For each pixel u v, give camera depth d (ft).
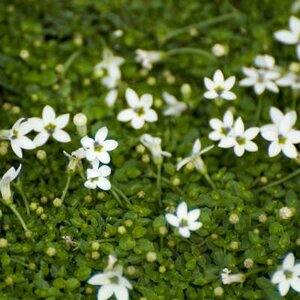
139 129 1.10
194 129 1.11
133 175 1.05
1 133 1.02
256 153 1.07
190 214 0.96
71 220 0.99
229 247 0.99
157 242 1.00
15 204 1.03
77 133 1.06
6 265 0.96
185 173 1.04
